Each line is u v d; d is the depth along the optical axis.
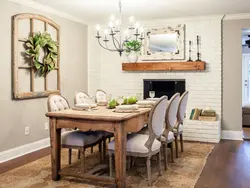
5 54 4.16
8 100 4.23
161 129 3.33
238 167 3.82
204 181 3.30
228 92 5.68
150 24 6.09
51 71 5.19
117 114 3.15
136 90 6.29
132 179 3.36
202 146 5.01
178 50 5.92
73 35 5.91
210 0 4.47
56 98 3.89
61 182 3.27
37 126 4.86
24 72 4.50
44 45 4.79
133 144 3.18
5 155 4.19
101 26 6.44
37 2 4.59
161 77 6.08
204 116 5.48
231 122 5.68
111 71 6.44
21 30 4.42
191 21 5.81
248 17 5.46
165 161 3.70
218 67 5.68
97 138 3.68
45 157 4.33
